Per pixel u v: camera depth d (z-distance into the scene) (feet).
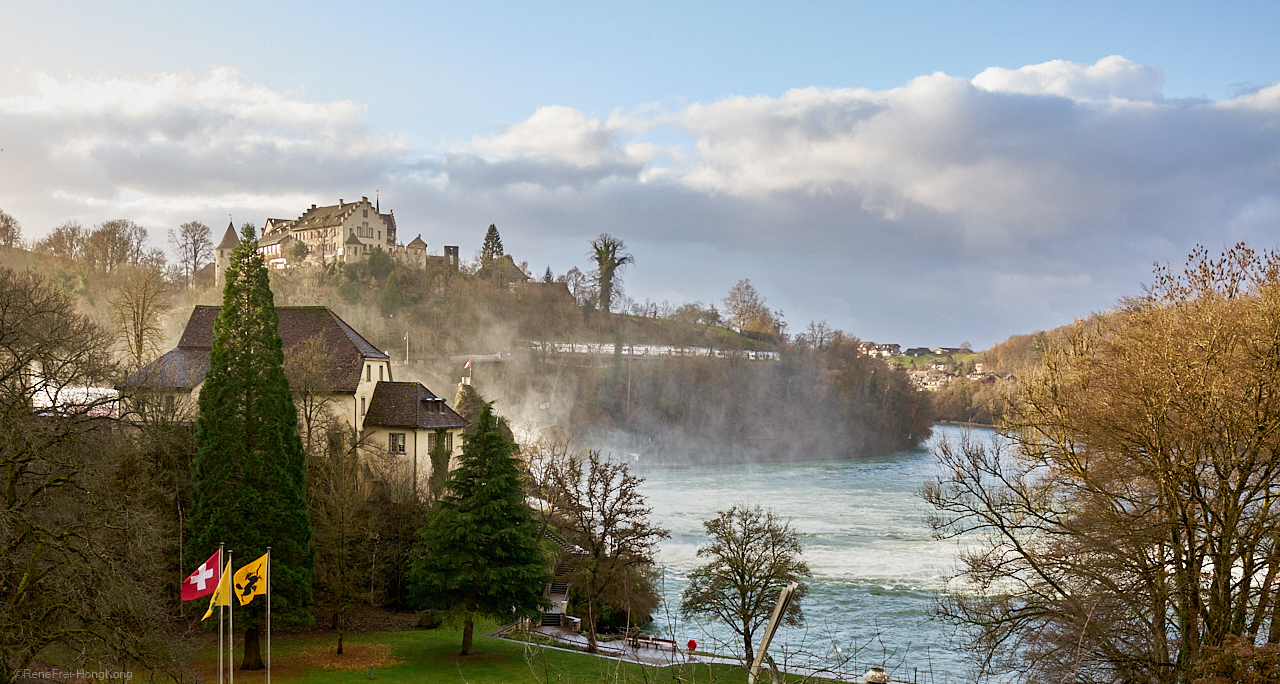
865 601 225.15
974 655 153.99
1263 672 75.66
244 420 156.15
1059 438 112.37
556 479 220.84
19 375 113.60
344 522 174.70
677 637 201.87
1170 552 105.09
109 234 584.81
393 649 169.68
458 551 168.25
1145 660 91.56
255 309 157.89
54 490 114.32
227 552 151.33
